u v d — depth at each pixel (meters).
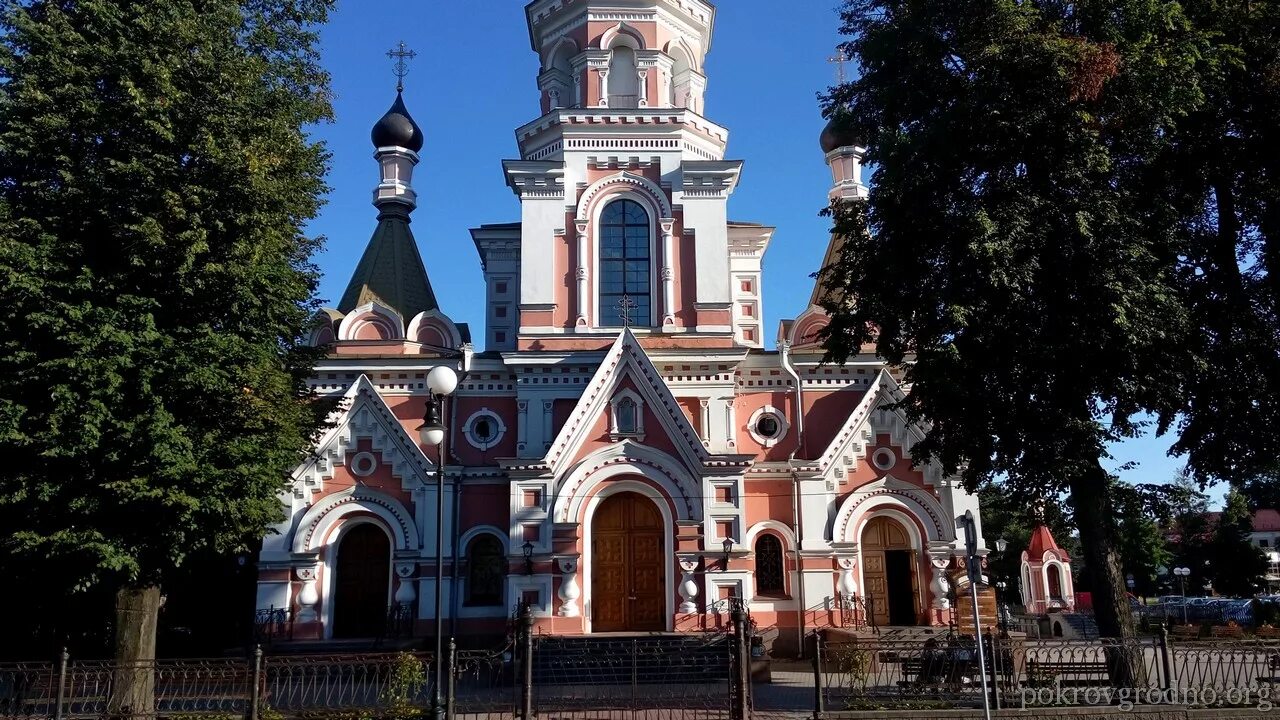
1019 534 72.19
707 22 36.25
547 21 35.31
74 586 17.86
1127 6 18.80
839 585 29.19
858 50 21.77
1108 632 19.52
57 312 17.86
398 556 28.50
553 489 28.02
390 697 18.67
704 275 31.55
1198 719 17.41
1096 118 19.17
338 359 30.47
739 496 28.14
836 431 31.33
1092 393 19.75
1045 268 19.22
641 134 32.72
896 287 20.89
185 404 19.11
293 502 28.77
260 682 17.64
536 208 31.95
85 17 19.38
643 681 23.39
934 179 20.05
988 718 15.95
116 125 18.97
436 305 35.22
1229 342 20.52
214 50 20.02
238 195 19.83
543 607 27.12
